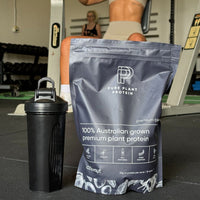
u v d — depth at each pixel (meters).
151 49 0.87
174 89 2.80
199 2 2.65
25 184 0.94
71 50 0.86
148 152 0.84
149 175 0.86
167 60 0.88
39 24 7.50
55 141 0.87
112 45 0.86
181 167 1.13
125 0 2.61
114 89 0.85
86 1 2.89
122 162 0.83
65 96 2.51
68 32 7.59
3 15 6.73
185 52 2.74
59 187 0.89
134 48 0.86
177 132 1.87
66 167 1.12
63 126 0.89
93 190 0.86
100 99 0.85
